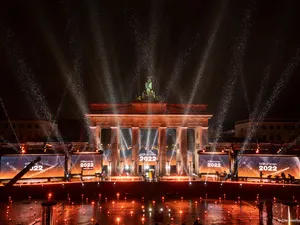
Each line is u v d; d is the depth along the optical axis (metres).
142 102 79.06
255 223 38.97
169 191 59.69
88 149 74.38
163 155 78.06
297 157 62.78
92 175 67.62
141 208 48.50
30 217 41.56
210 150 75.50
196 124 79.94
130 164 85.38
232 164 68.69
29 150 64.50
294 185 55.66
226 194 59.09
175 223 39.12
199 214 44.19
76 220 40.69
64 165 64.56
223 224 38.59
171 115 78.75
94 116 78.56
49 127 105.50
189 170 77.50
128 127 78.94
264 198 56.41
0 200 52.44
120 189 59.50
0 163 58.00
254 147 86.19
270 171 63.41
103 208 48.41
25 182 58.34
